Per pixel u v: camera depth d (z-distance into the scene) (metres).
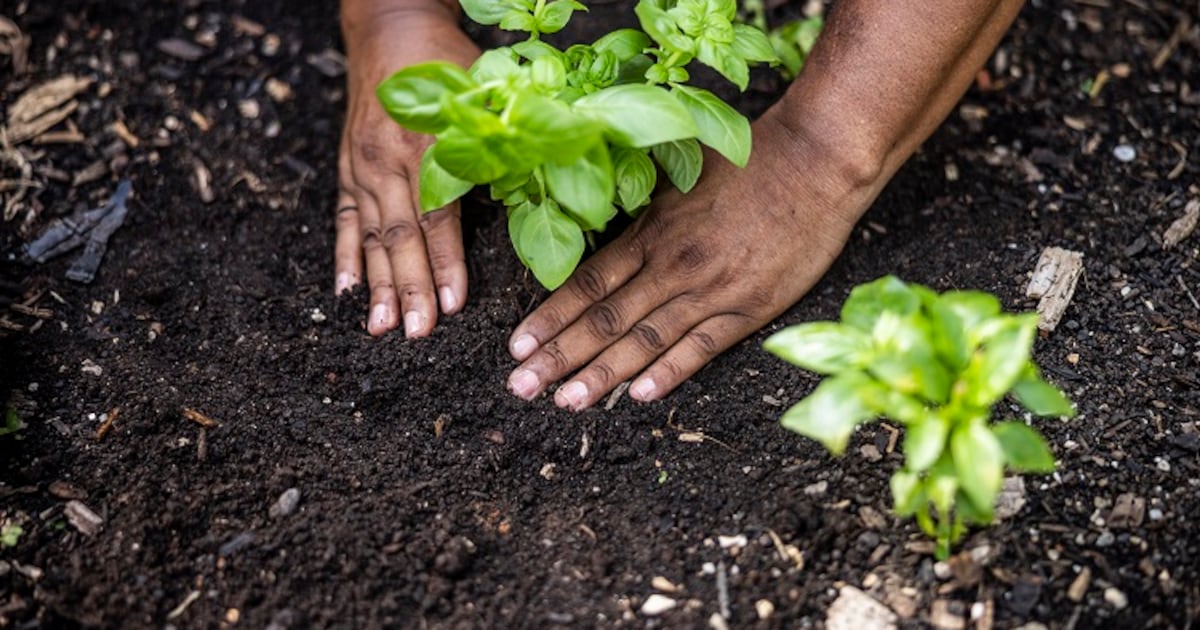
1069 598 0.94
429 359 1.06
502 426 1.04
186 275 1.15
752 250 1.04
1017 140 1.19
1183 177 1.17
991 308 0.88
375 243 1.11
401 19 1.14
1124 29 1.26
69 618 0.95
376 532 0.99
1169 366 1.05
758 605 0.95
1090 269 1.11
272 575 0.97
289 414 1.05
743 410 1.04
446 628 0.95
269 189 1.20
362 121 1.13
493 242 1.11
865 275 1.11
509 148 0.91
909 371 0.86
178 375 1.08
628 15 1.27
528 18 1.00
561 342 1.05
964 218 1.15
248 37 1.29
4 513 0.99
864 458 1.01
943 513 0.91
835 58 1.03
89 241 1.16
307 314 1.11
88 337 1.10
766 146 1.05
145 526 0.98
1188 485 0.99
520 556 0.98
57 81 1.25
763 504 0.99
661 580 0.96
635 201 0.99
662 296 1.05
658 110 0.93
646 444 1.03
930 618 0.94
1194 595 0.94
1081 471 0.99
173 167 1.21
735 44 0.99
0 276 1.13
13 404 1.05
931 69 1.01
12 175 1.19
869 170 1.03
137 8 1.29
